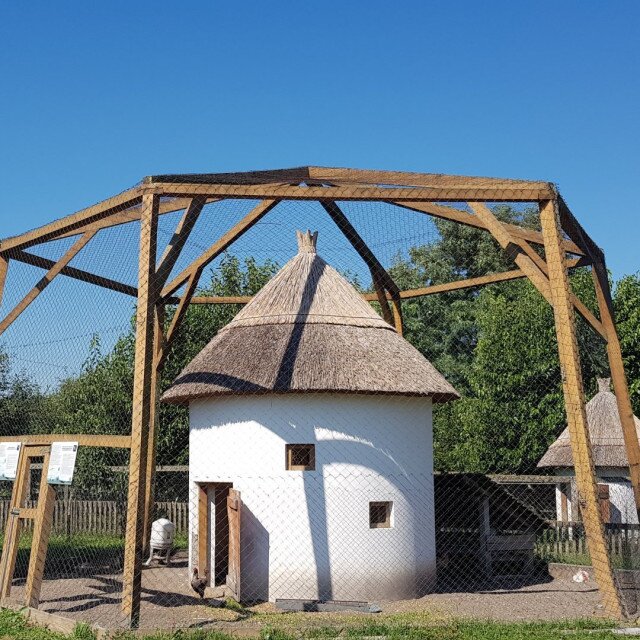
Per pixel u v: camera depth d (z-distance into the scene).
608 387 22.81
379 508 13.30
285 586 12.63
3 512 23.27
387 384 13.13
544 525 16.84
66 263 13.43
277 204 13.42
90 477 23.27
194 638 9.00
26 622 10.27
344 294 14.57
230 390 13.11
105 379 20.22
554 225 10.99
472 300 35.75
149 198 10.58
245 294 25.09
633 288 27.59
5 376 15.96
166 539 16.52
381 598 12.85
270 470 12.97
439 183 11.97
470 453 27.09
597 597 12.76
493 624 9.91
